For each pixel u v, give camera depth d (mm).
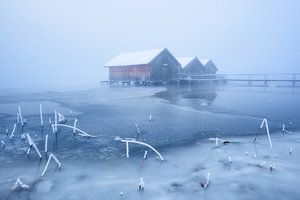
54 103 24172
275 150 9820
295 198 6418
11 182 7520
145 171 8125
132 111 18922
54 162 9000
